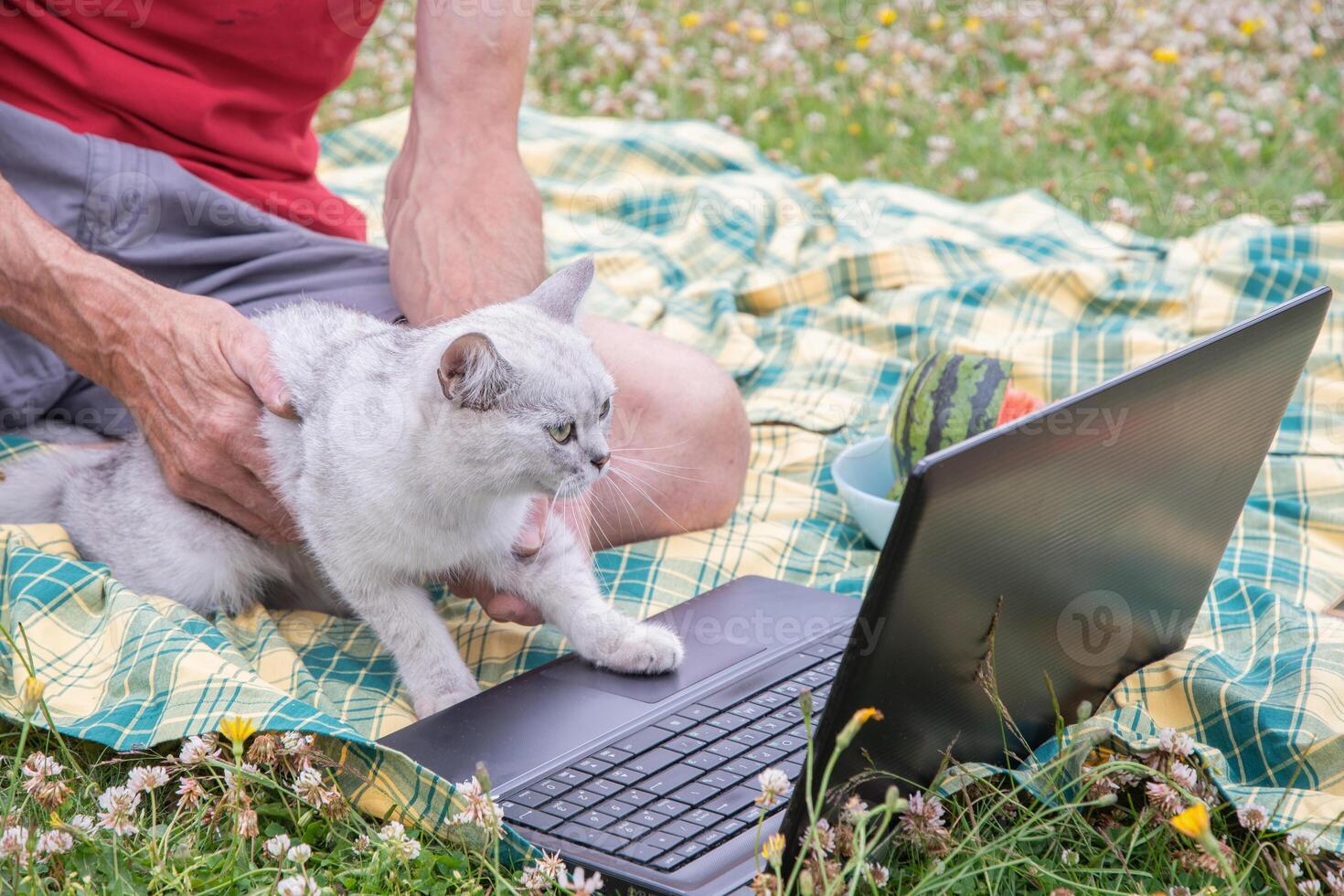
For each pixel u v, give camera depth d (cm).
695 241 461
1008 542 160
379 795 191
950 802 185
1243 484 209
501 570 247
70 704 218
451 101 291
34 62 282
